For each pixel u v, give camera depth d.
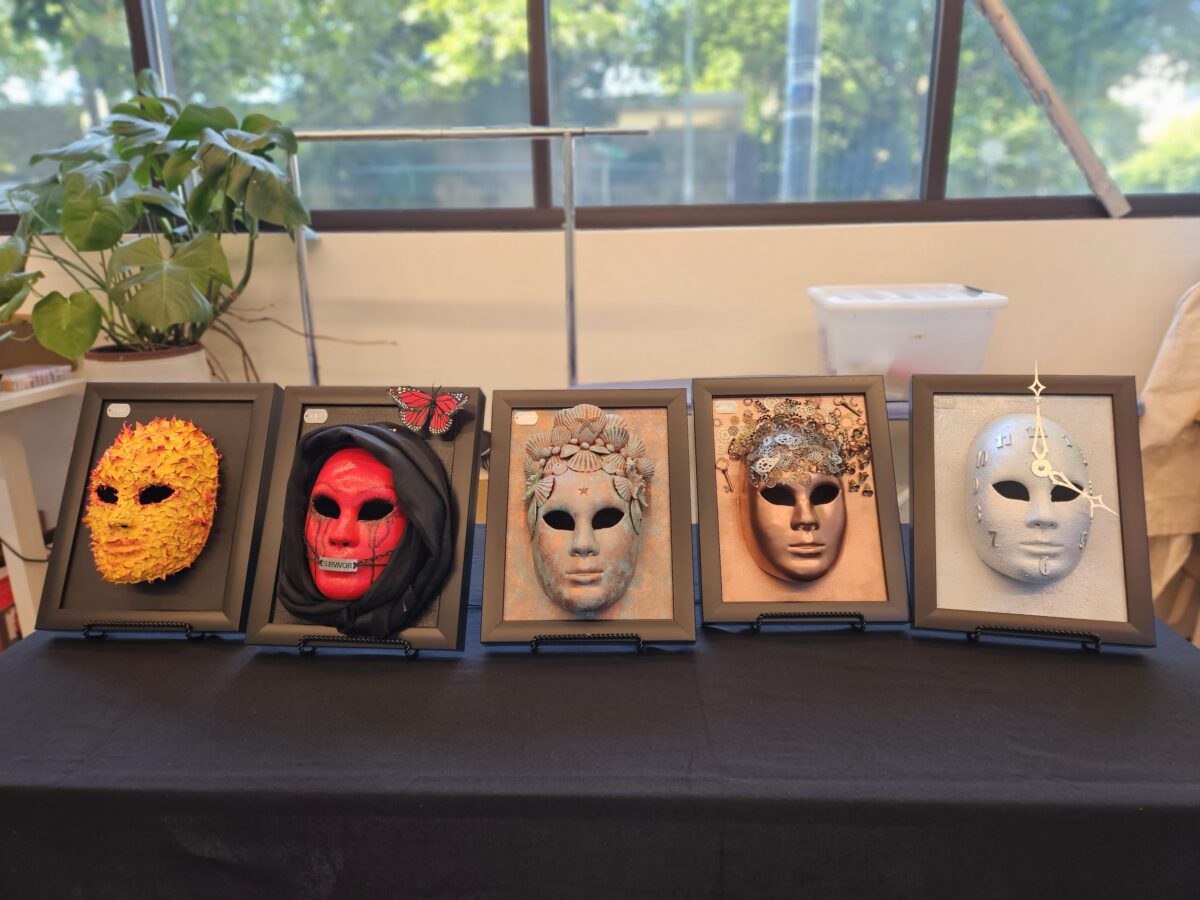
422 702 0.78
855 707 0.77
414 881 0.70
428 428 0.89
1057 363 1.70
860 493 0.91
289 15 1.67
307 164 1.74
